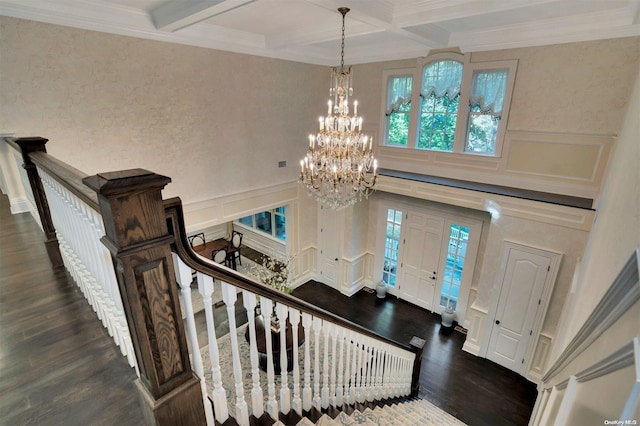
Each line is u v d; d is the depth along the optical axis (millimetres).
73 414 1292
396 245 6574
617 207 1693
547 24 3945
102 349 1610
